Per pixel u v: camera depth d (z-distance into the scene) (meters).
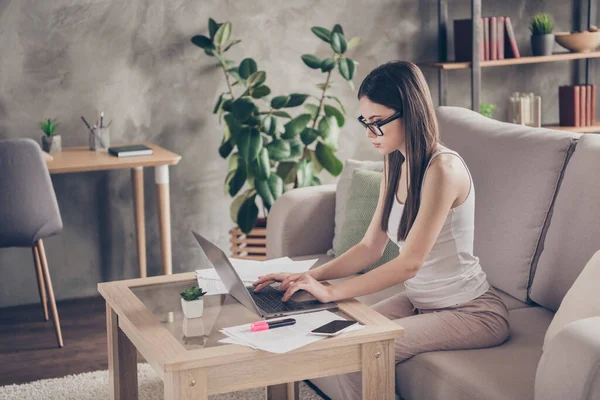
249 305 2.02
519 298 2.56
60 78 4.03
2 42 3.92
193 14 4.19
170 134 4.25
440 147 2.18
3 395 2.91
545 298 2.46
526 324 2.37
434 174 2.13
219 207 4.41
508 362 2.08
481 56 4.53
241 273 2.32
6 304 4.11
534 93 4.92
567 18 4.91
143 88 4.17
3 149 3.20
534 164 2.56
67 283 4.20
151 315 2.02
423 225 2.14
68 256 4.18
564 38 4.64
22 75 3.97
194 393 1.74
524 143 2.62
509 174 2.63
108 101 4.12
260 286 2.18
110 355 2.30
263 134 4.32
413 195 2.17
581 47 4.63
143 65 4.15
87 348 3.46
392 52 4.59
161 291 2.23
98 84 4.09
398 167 2.28
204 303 2.11
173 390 1.72
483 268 2.68
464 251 2.23
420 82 2.13
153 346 1.79
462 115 3.02
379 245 2.37
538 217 2.52
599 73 4.97
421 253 2.14
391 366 1.92
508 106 4.77
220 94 4.29
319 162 4.12
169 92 4.21
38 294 4.16
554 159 2.52
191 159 4.30
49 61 4.00
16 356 3.39
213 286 2.25
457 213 2.20
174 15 4.16
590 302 1.92
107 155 3.82
